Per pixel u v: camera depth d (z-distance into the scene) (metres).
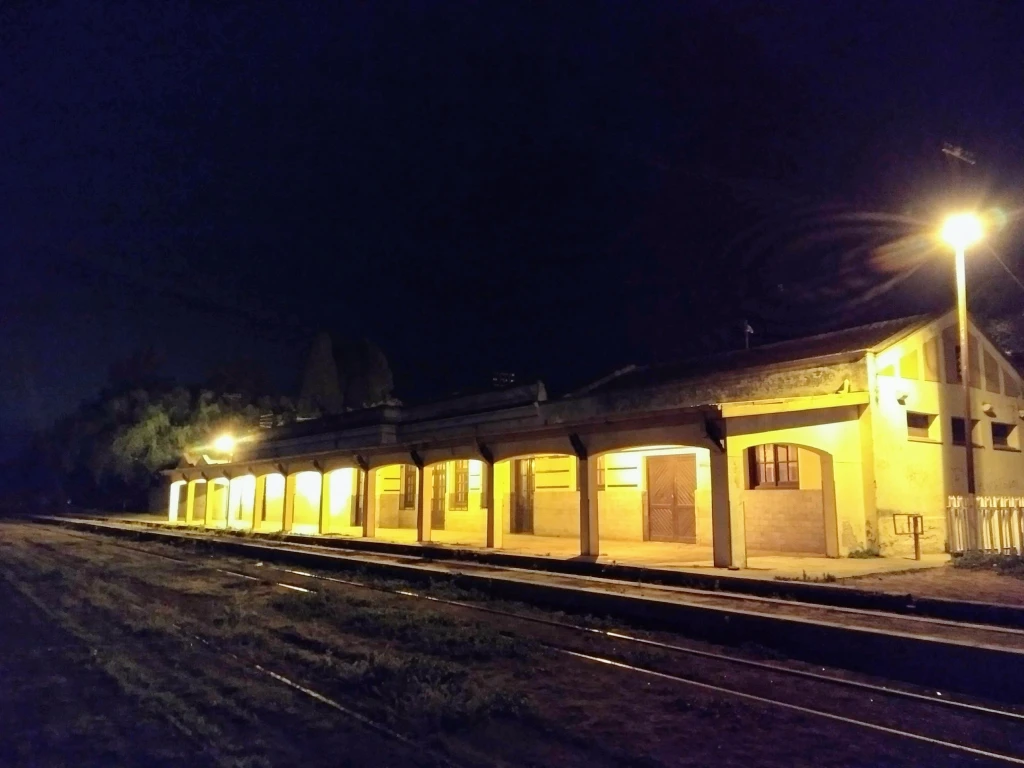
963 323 16.66
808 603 11.84
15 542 29.97
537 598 13.68
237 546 24.80
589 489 17.81
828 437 16.31
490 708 7.27
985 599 10.94
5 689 8.29
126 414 55.00
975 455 19.31
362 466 26.09
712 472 15.12
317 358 65.75
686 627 11.08
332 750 6.34
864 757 6.08
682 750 6.25
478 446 21.09
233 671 8.95
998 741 6.48
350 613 12.30
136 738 6.66
